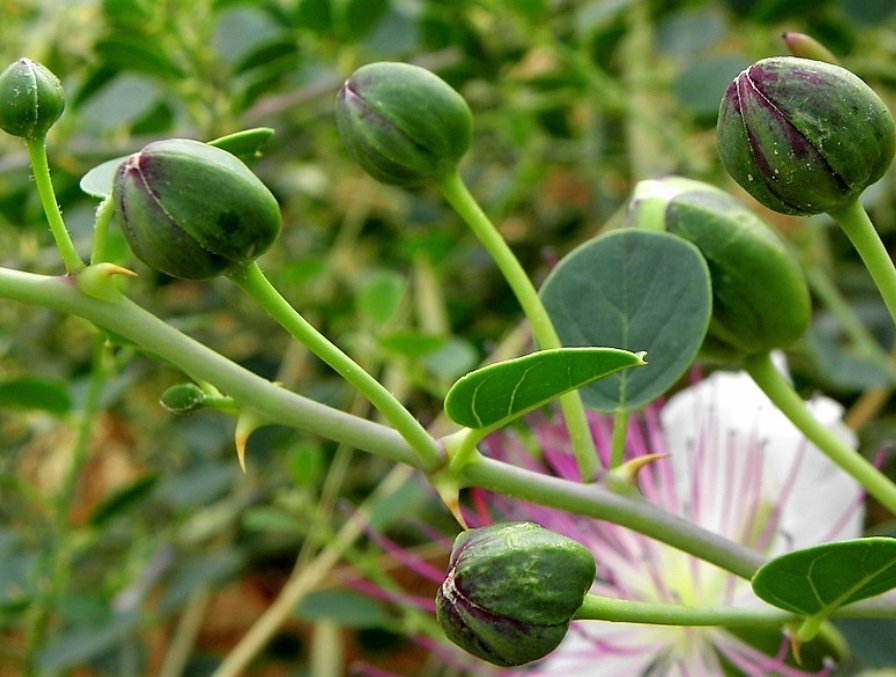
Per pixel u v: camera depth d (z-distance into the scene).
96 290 0.16
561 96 0.35
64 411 0.28
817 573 0.17
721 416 0.23
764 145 0.17
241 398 0.17
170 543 0.36
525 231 0.39
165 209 0.16
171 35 0.32
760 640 0.22
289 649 0.39
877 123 0.17
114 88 0.32
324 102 0.35
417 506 0.32
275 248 0.37
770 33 0.35
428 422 0.35
